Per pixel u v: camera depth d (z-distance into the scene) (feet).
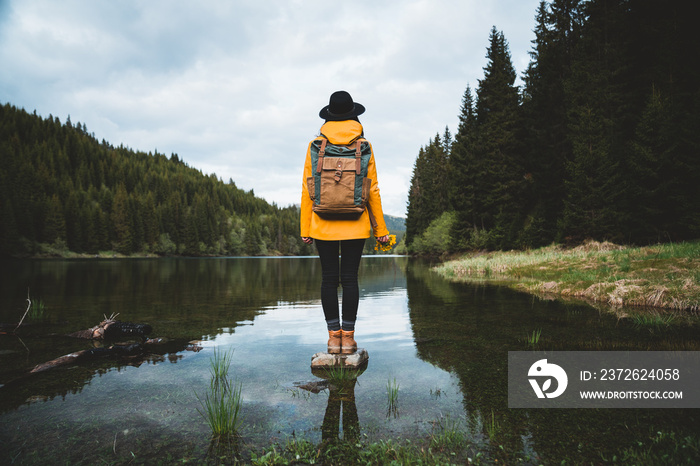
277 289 26.68
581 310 15.15
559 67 67.51
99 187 371.15
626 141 48.47
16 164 247.50
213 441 4.61
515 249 63.72
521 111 77.46
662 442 4.48
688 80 44.11
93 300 19.57
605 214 45.16
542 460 4.14
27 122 400.06
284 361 8.26
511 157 73.20
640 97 50.06
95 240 221.46
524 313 14.56
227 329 11.84
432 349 9.20
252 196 574.15
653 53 50.42
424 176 164.66
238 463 4.13
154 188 407.03
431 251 131.03
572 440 4.59
